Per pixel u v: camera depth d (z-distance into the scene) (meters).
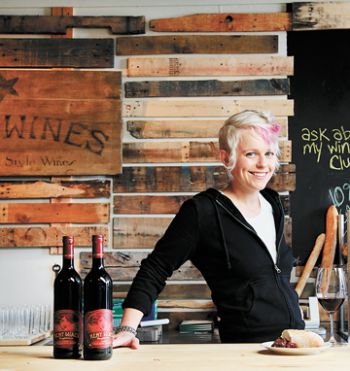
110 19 3.63
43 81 3.59
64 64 3.62
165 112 3.60
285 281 2.14
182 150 3.57
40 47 3.62
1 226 3.55
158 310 3.49
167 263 2.04
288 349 1.59
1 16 3.64
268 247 2.13
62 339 1.58
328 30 3.65
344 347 1.73
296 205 3.58
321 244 3.49
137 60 3.62
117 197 3.55
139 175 3.57
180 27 3.62
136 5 3.64
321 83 3.64
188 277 3.50
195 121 3.59
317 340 1.63
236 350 1.68
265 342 1.87
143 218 3.54
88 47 3.62
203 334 3.31
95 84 3.59
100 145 3.54
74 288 1.59
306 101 3.63
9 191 3.55
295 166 3.58
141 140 3.60
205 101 3.60
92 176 3.57
